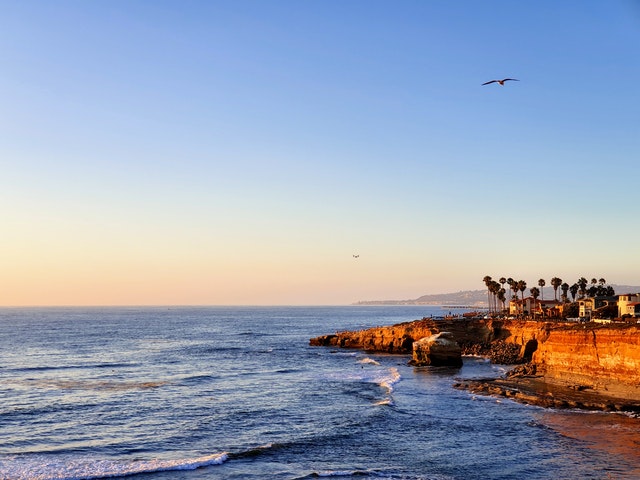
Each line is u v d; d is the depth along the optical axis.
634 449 48.84
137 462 45.28
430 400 70.31
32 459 45.72
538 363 90.25
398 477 42.34
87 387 81.56
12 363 112.50
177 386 83.12
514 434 53.88
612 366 71.19
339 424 58.19
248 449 49.09
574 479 42.06
